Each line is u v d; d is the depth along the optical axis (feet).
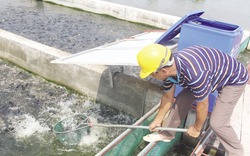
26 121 16.42
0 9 40.42
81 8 41.93
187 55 8.46
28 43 21.25
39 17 37.91
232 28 12.91
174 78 8.84
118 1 50.98
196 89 8.40
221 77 9.09
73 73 19.13
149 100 16.40
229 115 9.85
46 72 20.63
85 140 15.25
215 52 9.03
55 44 28.94
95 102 18.88
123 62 12.28
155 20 35.68
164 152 13.65
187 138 15.21
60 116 17.17
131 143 12.60
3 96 18.54
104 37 32.09
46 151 14.39
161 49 8.29
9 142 14.74
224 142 10.34
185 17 12.16
